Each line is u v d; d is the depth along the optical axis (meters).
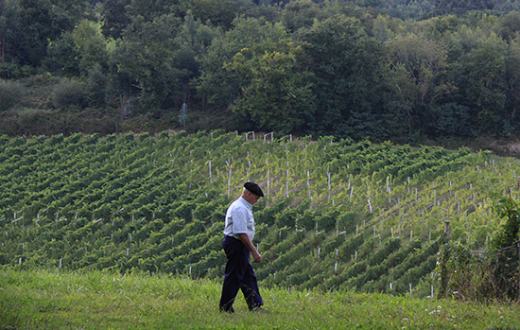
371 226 139.75
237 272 39.78
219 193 162.75
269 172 175.88
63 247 133.88
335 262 121.94
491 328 39.06
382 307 44.59
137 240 140.00
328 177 167.62
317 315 40.66
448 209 146.12
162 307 41.38
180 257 124.50
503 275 50.03
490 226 119.31
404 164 181.00
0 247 134.88
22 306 39.31
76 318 37.62
